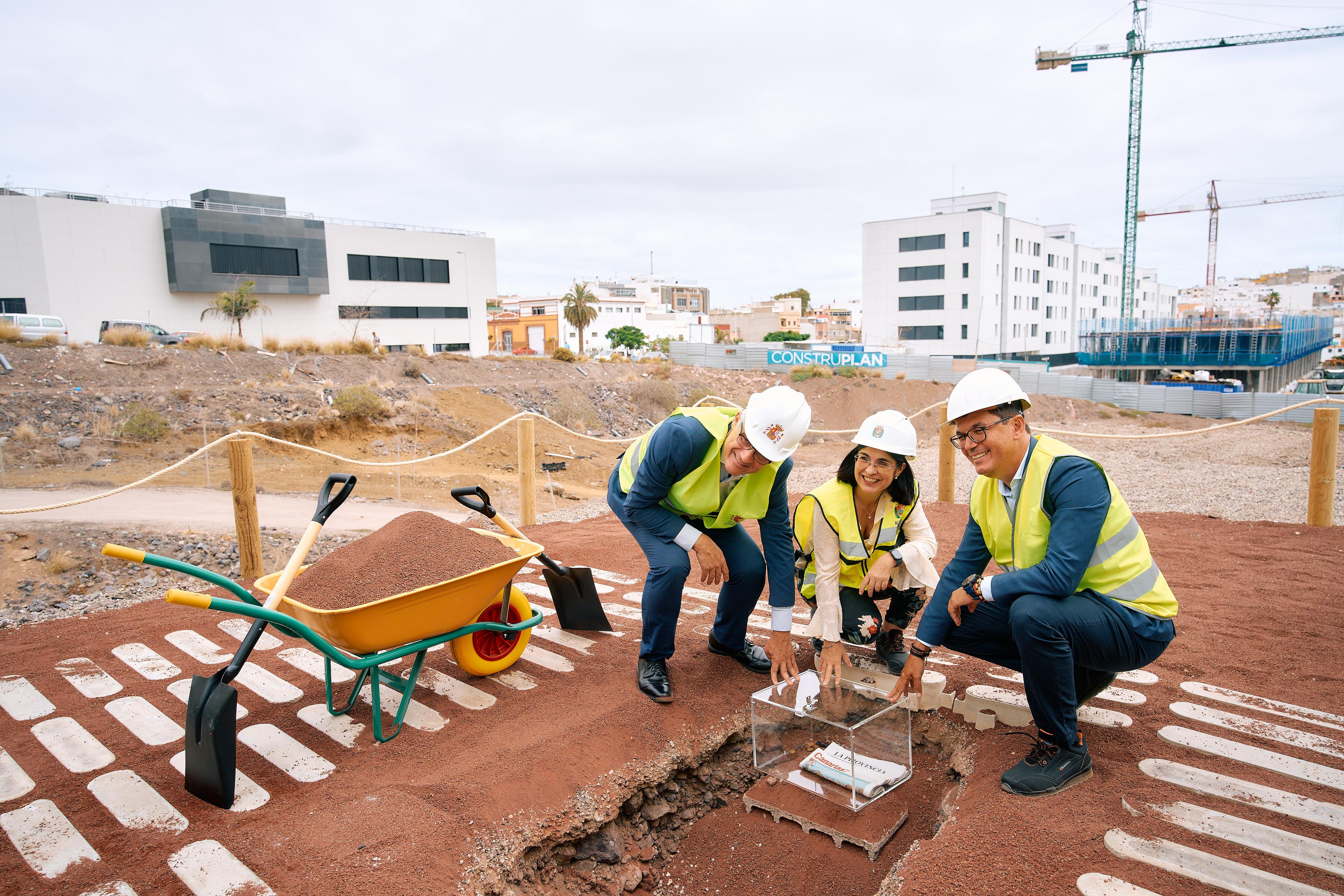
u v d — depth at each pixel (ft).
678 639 14.92
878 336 203.92
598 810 9.87
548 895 9.18
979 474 9.59
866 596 12.88
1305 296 455.22
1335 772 9.70
